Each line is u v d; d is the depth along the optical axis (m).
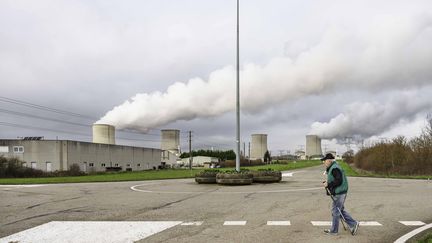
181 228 10.38
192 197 17.56
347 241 8.82
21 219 12.03
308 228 10.27
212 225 10.75
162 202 15.82
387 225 10.61
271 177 26.03
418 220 11.34
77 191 21.36
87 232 10.02
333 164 9.64
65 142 62.41
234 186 23.55
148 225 10.83
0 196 18.75
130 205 14.98
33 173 52.75
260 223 11.00
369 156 63.00
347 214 9.52
